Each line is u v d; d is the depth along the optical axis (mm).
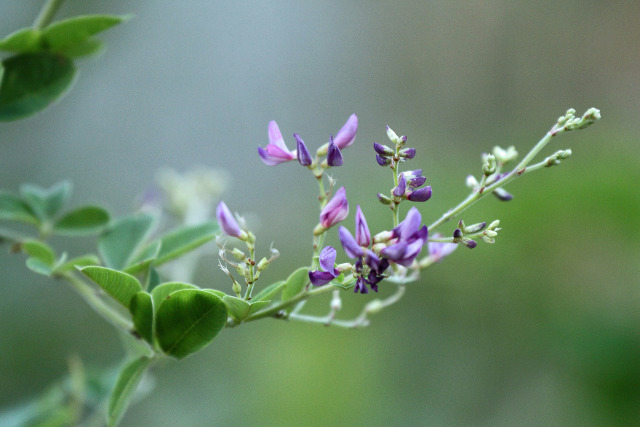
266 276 1071
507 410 883
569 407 839
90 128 1364
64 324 998
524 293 900
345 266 503
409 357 911
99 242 572
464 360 911
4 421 635
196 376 915
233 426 870
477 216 925
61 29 549
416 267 546
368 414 863
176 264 636
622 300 863
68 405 671
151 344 528
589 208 897
